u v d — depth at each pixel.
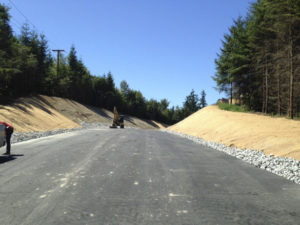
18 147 10.91
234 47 36.44
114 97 77.56
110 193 4.96
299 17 21.78
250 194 5.14
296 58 22.20
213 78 38.41
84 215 3.87
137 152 10.29
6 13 31.41
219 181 6.13
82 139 14.47
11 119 17.95
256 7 31.33
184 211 4.12
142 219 3.76
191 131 26.41
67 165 7.42
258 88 33.03
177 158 9.25
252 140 13.03
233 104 38.44
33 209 4.08
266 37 29.91
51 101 39.22
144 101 106.50
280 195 5.11
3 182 5.61
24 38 42.91
